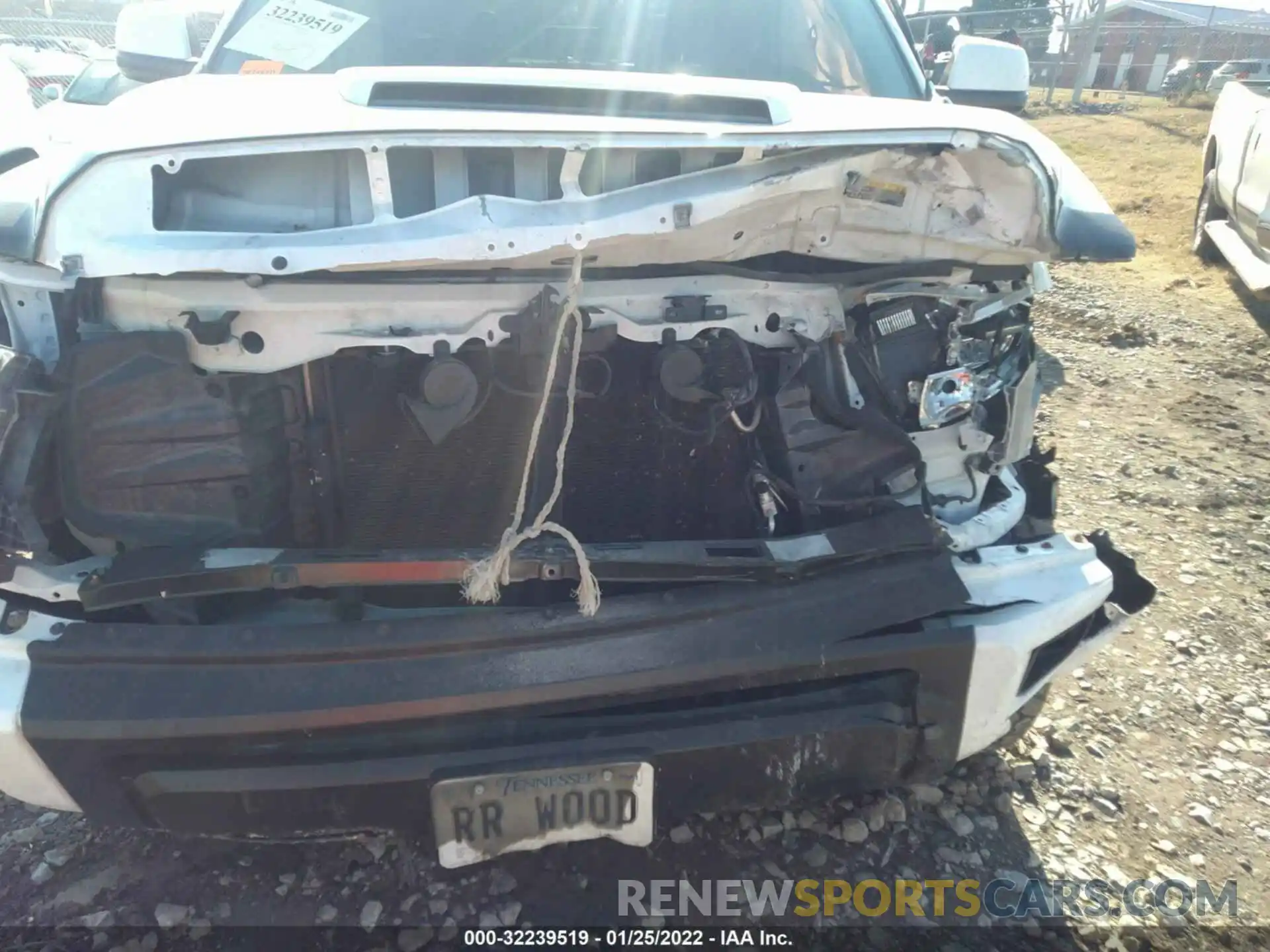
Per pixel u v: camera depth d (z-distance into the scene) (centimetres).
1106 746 277
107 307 199
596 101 199
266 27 283
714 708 203
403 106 191
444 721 191
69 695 186
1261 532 401
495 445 221
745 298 220
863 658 201
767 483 224
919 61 310
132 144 181
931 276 225
